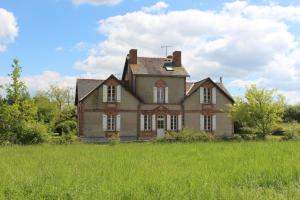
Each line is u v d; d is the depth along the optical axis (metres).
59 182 10.52
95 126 49.53
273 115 43.53
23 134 35.31
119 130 50.25
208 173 12.14
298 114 67.19
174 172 12.46
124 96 50.66
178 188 9.46
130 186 9.73
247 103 44.06
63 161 16.84
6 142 33.81
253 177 11.57
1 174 12.25
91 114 49.53
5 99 36.81
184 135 36.88
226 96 53.66
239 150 21.94
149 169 13.34
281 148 22.92
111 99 50.22
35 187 9.87
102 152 22.52
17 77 37.09
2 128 35.34
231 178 11.36
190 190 9.18
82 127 49.16
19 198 8.78
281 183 10.82
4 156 19.95
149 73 51.78
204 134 37.62
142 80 51.78
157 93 52.03
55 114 57.97
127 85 53.78
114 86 50.41
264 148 23.14
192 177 11.20
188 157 18.55
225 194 8.85
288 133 38.06
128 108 50.72
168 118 52.00
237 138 38.31
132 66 52.28
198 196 8.71
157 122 51.66
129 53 53.16
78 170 13.05
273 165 13.79
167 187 9.55
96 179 11.05
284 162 14.71
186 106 52.56
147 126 51.38
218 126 53.22
